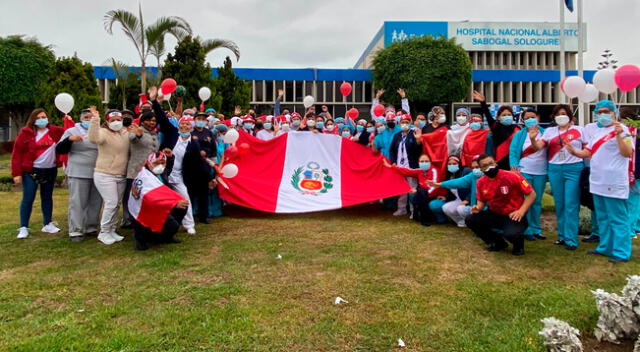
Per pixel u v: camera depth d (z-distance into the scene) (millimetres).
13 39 27906
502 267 4922
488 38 44531
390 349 3121
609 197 5148
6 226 6992
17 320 3562
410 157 7668
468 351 3066
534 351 3014
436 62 30453
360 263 5016
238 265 4945
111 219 5977
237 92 21312
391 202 8539
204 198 7230
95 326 3422
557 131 5867
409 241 6043
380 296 4059
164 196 5453
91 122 5605
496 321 3551
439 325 3473
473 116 6914
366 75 35750
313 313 3682
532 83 40094
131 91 20391
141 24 15914
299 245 5812
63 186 11992
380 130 8297
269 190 7973
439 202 7070
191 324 3471
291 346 3146
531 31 44906
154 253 5445
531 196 5254
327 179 8266
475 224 5566
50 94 15617
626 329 3221
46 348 3062
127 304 3854
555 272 4750
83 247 5742
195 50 15086
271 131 9727
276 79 35281
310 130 9469
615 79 5395
